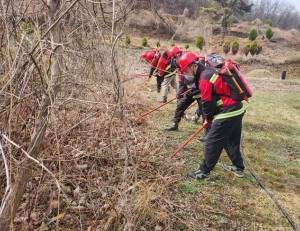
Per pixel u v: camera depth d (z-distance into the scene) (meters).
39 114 2.19
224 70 3.35
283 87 12.07
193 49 20.27
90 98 3.19
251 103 8.44
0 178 2.40
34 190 2.95
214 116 3.56
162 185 3.57
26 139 2.48
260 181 4.05
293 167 4.59
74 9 2.81
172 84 7.14
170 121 5.99
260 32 30.83
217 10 29.36
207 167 3.80
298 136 5.97
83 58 2.85
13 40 2.42
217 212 3.30
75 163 3.24
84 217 2.89
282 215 3.37
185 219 3.12
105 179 3.33
